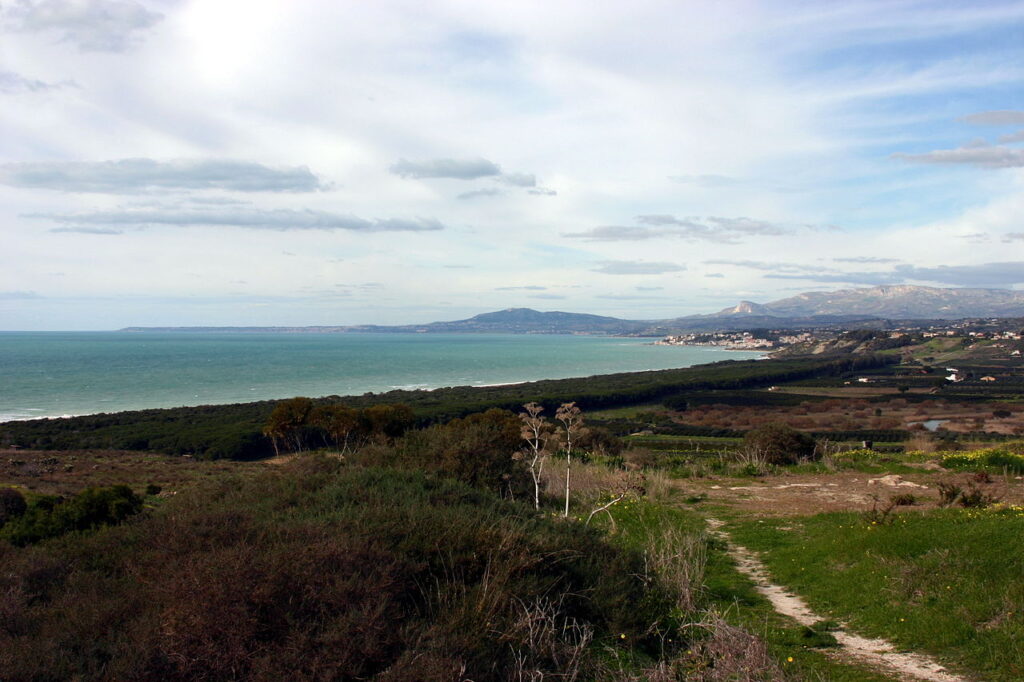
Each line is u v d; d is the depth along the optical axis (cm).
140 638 459
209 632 457
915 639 638
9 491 1511
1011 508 1010
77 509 1052
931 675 564
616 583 687
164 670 447
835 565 884
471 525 700
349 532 625
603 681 532
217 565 499
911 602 712
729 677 553
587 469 1642
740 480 1683
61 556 654
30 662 430
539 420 1296
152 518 732
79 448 4597
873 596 752
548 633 555
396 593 552
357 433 3816
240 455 4425
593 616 642
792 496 1436
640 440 4547
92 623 489
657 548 938
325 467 1109
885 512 1034
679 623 677
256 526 643
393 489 871
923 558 794
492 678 497
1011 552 738
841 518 1123
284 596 493
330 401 7044
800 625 711
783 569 914
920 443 2430
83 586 579
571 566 700
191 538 614
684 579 774
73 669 438
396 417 3972
